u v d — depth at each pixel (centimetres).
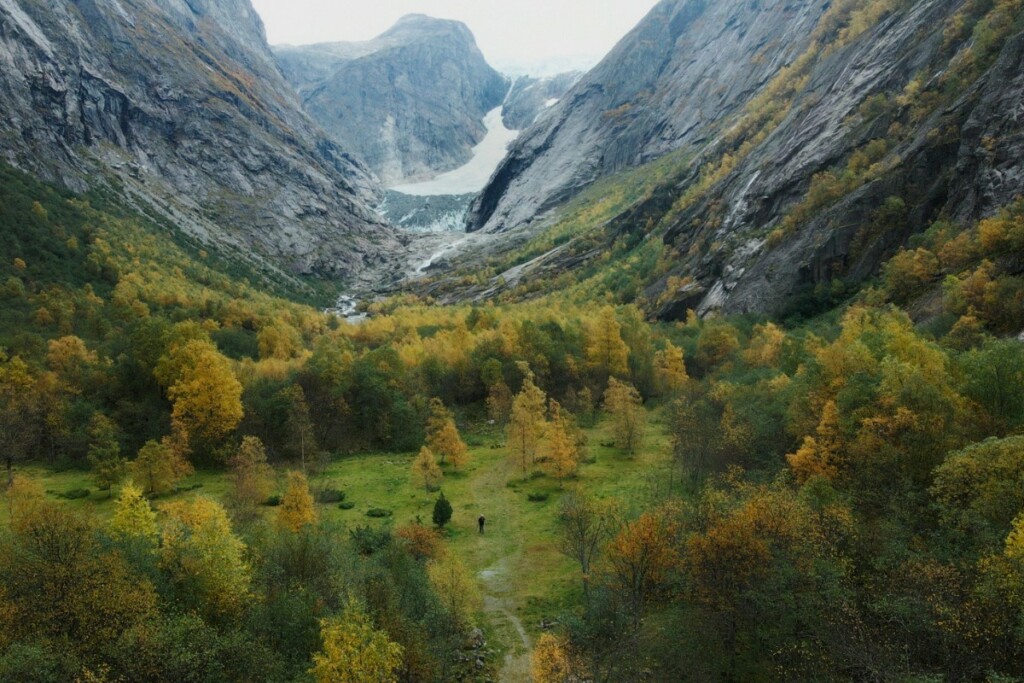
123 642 2309
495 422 8300
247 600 2944
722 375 8200
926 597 2402
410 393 8538
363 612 2817
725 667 2716
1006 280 6169
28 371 7181
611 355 9262
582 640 3081
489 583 4097
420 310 17862
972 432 3456
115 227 18125
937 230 8875
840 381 4344
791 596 2608
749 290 11775
